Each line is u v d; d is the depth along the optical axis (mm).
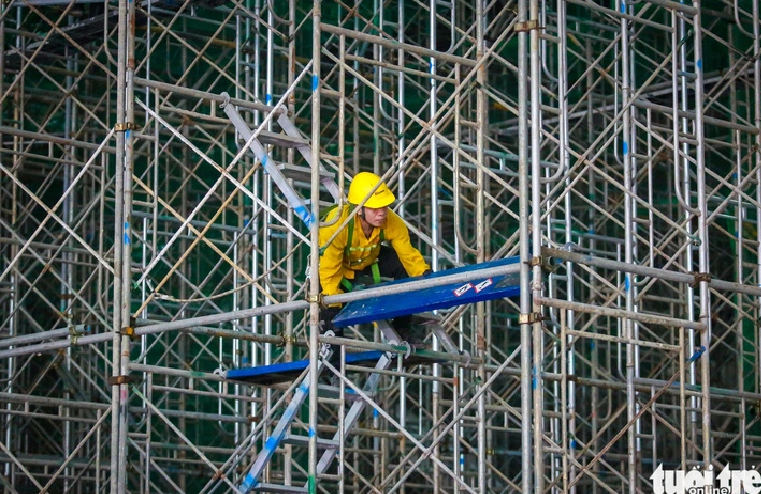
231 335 32250
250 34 43969
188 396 45531
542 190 41406
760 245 39469
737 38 46781
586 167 29984
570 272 40000
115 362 29031
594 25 44281
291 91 27609
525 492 23109
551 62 48500
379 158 42844
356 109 38000
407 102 47656
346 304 27609
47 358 45562
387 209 27625
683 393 26016
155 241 32062
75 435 44281
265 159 27625
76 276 45406
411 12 48594
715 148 49562
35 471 44406
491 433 44375
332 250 27188
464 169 47781
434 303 25234
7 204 45562
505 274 24281
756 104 37594
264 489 28266
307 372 29125
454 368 29844
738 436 39500
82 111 46094
